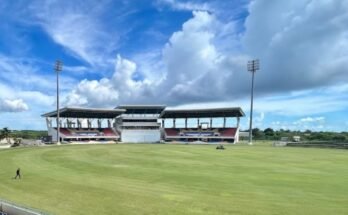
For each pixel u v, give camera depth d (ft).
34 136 410.52
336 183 78.69
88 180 80.23
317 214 49.75
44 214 31.17
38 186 70.69
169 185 74.38
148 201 56.90
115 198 58.90
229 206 53.98
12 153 162.61
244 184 76.38
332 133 481.46
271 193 65.57
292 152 200.03
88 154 168.04
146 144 301.63
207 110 355.15
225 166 116.16
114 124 388.37
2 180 78.89
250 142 316.60
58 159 137.69
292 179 84.74
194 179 83.92
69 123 359.05
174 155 167.32
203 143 333.62
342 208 53.42
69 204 54.24
